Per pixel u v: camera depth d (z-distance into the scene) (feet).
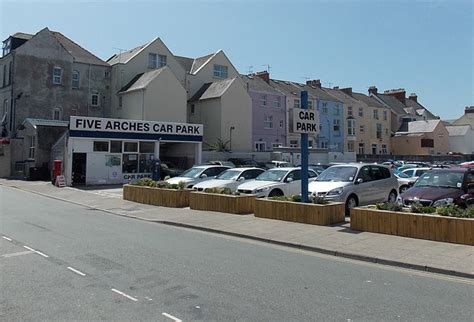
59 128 114.32
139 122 100.12
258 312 17.66
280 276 23.49
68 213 51.11
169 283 21.72
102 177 95.61
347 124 189.26
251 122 151.23
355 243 32.14
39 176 109.29
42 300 18.92
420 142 202.18
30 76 130.62
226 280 22.47
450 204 34.27
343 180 48.06
